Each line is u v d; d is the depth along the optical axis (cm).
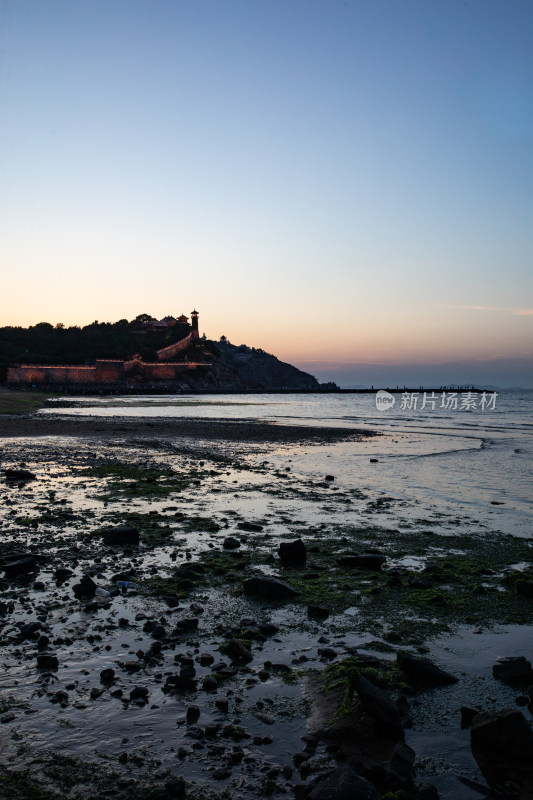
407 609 820
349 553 1113
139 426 4706
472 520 1418
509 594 888
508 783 448
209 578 944
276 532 1275
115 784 438
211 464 2439
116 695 566
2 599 833
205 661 636
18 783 436
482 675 623
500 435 4262
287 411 8744
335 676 602
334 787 408
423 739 506
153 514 1422
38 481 1917
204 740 496
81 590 847
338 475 2152
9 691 571
